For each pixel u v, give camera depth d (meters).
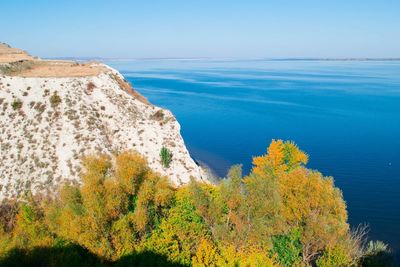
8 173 48.53
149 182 26.75
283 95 191.12
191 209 28.34
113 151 53.34
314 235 29.20
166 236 24.98
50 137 52.56
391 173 77.31
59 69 68.75
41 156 50.50
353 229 48.59
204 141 102.12
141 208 25.31
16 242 22.62
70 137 52.78
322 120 131.00
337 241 29.73
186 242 25.36
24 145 51.41
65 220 24.22
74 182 47.72
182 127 118.62
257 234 25.39
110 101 59.84
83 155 51.00
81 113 56.03
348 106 158.12
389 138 105.69
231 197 26.73
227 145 98.38
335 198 31.62
